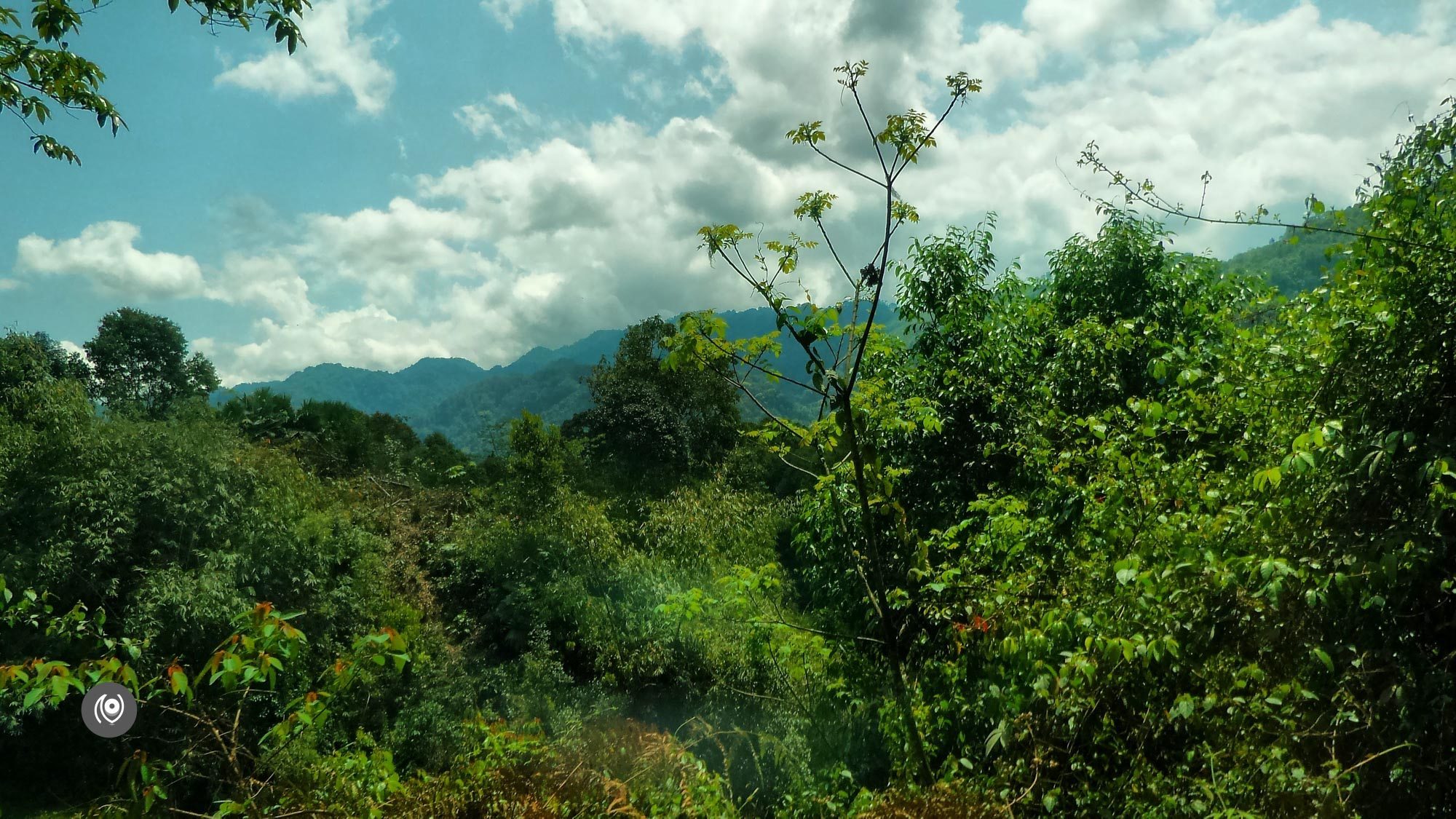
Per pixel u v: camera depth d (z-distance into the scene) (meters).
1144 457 3.72
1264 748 2.68
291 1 3.92
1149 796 2.96
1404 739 2.44
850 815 3.93
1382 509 2.69
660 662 11.98
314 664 12.84
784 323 4.01
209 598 12.12
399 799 3.27
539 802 3.56
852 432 4.13
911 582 6.35
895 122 3.77
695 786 4.05
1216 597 2.89
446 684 13.66
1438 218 3.08
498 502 17.61
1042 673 3.37
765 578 6.77
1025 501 5.45
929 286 8.85
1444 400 2.63
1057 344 7.71
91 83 3.91
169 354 36.53
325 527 16.16
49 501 12.28
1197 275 8.47
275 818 2.63
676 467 24.88
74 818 2.89
